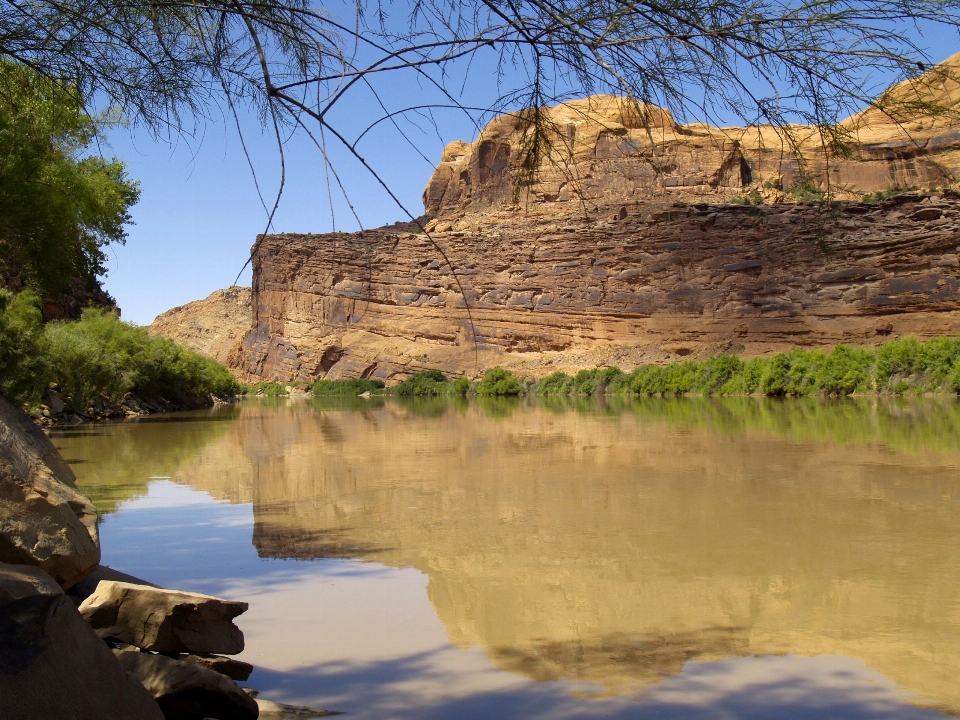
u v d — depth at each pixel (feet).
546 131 10.99
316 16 11.15
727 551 28.60
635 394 238.27
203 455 68.80
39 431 18.03
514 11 10.14
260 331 424.05
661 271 297.12
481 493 44.27
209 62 12.46
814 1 9.23
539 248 333.01
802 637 19.34
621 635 19.84
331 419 133.39
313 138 10.66
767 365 196.95
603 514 36.68
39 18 12.95
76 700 11.94
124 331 156.56
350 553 29.68
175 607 17.26
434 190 414.21
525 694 16.30
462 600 23.20
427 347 360.28
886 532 31.27
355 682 17.16
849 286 253.44
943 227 238.68
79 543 16.14
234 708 15.10
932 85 9.25
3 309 74.28
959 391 153.89
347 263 389.60
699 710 15.25
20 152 40.96
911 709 15.07
